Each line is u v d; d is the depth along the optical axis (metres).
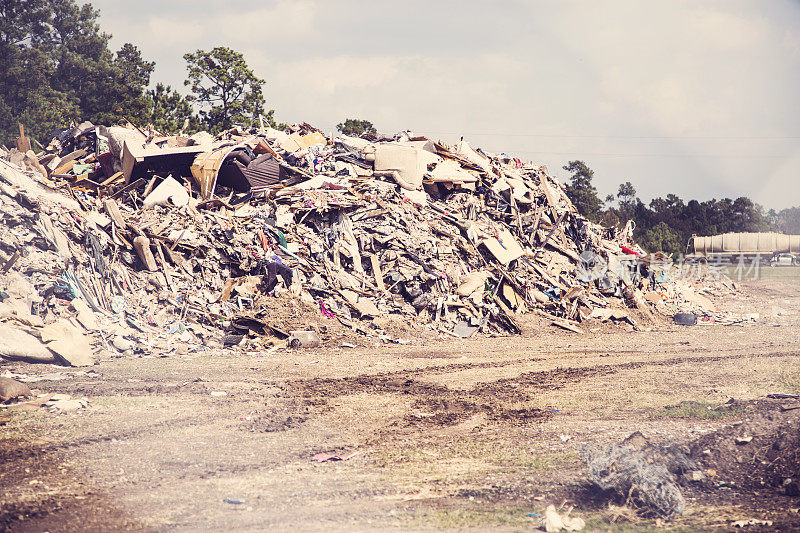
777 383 16.59
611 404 14.98
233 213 28.66
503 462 10.75
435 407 14.95
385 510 8.43
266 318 24.27
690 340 27.16
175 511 8.29
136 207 28.03
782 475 9.34
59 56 85.12
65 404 13.23
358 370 19.31
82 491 8.90
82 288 21.09
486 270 31.69
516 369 20.02
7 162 25.59
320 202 29.70
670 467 9.67
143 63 88.19
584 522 7.80
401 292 29.03
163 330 21.86
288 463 10.62
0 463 9.77
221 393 15.26
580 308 32.50
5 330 17.20
